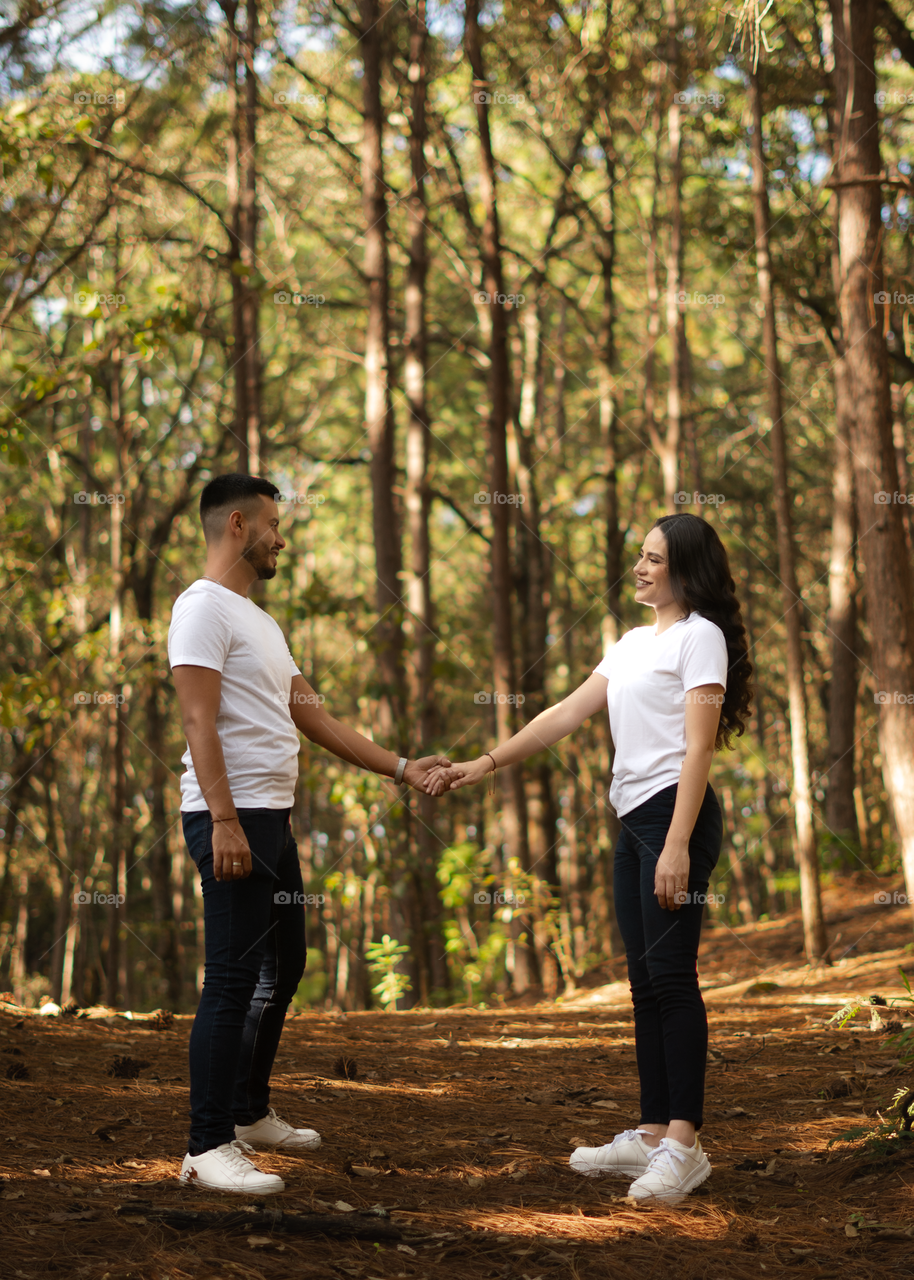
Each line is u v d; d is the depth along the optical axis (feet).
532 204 49.37
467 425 62.80
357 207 45.62
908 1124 9.23
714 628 9.20
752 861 71.00
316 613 35.32
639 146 43.42
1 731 59.31
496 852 38.93
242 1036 9.49
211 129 38.60
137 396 55.88
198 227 40.70
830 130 31.24
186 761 9.07
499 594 36.40
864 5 21.63
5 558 40.83
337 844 66.90
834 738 39.19
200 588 8.99
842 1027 15.49
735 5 22.38
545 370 60.49
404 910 32.65
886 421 21.38
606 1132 10.50
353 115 44.14
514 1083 12.89
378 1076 13.10
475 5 35.09
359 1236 7.32
